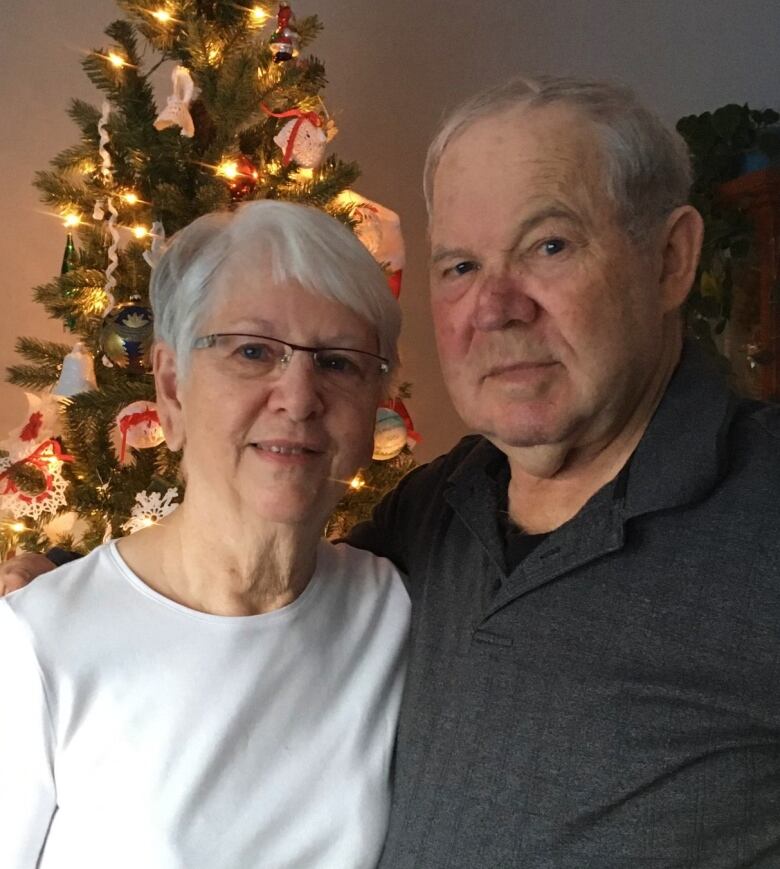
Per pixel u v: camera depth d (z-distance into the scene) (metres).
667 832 0.85
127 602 1.02
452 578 1.08
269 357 0.98
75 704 0.96
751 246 2.32
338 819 1.02
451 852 0.92
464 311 0.97
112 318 1.69
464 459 1.21
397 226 1.99
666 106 2.82
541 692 0.92
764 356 2.29
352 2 2.83
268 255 0.97
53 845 0.96
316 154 1.84
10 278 2.72
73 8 2.71
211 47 1.81
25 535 1.81
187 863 0.96
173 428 1.06
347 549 1.20
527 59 2.88
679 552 0.89
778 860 0.85
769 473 0.90
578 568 0.93
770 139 2.42
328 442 1.00
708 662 0.85
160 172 1.78
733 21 2.76
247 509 0.99
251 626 1.03
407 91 2.90
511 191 0.92
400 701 1.10
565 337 0.93
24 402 2.76
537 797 0.89
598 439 0.99
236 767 1.00
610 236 0.93
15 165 2.70
